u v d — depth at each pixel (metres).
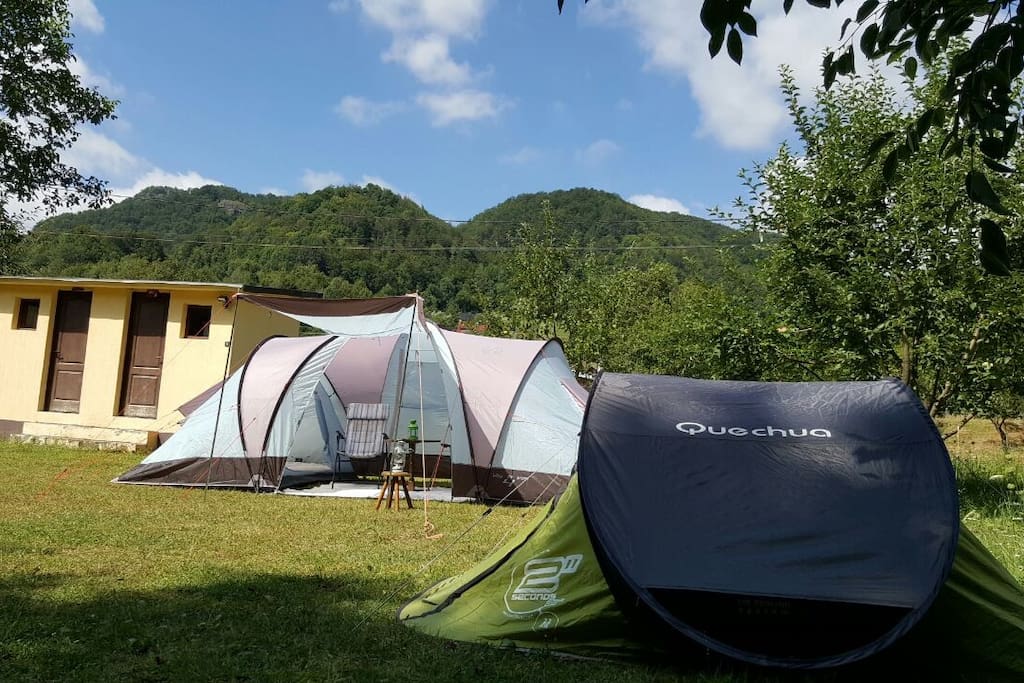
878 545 3.71
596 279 21.17
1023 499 9.85
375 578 5.88
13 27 18.16
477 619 4.50
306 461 13.09
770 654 3.70
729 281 12.49
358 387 13.12
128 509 8.66
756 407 4.68
